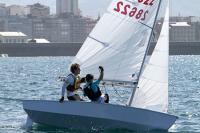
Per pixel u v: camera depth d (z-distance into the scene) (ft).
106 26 220.23
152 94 218.79
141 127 213.05
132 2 219.82
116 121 211.41
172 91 467.52
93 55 219.82
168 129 215.51
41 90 474.08
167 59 220.43
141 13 219.20
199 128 239.91
